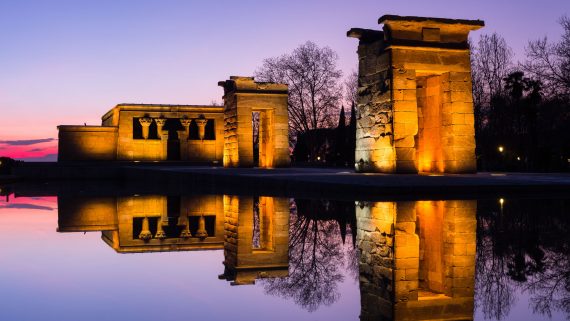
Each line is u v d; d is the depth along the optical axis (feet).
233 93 136.77
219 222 43.29
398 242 30.07
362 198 54.54
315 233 35.14
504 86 179.42
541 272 21.59
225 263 26.09
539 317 15.62
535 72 148.87
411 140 81.92
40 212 53.88
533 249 26.66
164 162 191.01
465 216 39.11
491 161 176.14
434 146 89.61
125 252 29.55
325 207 49.16
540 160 169.37
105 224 43.34
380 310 17.04
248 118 134.82
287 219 42.65
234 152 136.77
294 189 68.28
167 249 30.86
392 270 23.17
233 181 85.97
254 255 28.60
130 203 62.59
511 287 19.25
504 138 175.83
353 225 37.65
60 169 163.53
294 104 217.15
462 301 17.97
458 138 84.84
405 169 81.61
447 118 85.51
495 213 40.57
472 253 26.09
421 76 90.89
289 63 216.33
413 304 17.84
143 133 196.54
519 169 169.99
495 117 177.88
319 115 217.56
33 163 161.58
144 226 41.83
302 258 27.02
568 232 31.91
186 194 75.15
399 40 82.07
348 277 22.18
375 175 78.28
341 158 223.51
